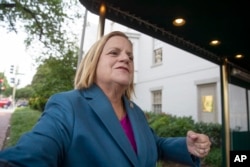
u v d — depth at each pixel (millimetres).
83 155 982
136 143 1204
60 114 1011
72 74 11672
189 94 10023
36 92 16344
